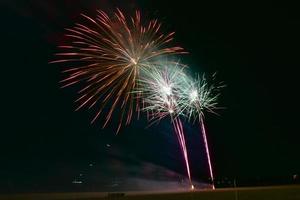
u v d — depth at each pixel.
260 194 56.00
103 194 73.44
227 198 50.72
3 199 69.12
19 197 71.44
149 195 62.25
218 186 86.81
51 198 65.25
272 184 94.50
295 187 76.88
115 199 56.53
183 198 53.62
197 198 52.59
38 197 69.69
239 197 51.19
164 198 54.88
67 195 72.62
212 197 52.97
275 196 51.38
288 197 49.66
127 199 55.94
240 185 89.50
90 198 60.75
